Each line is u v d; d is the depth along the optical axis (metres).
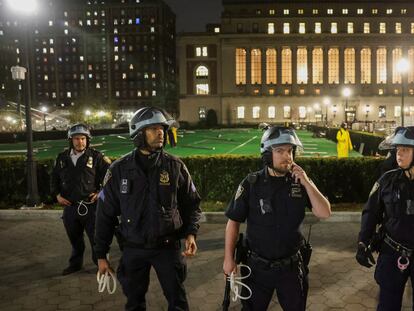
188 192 3.83
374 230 3.71
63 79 148.25
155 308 4.98
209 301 5.12
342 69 93.94
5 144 44.19
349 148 18.53
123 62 146.12
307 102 94.06
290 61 94.50
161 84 131.25
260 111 94.38
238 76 94.81
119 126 83.75
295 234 3.23
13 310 4.95
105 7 145.12
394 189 3.53
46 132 50.78
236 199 3.33
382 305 3.53
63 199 5.93
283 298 3.26
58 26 146.75
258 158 10.37
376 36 92.69
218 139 43.16
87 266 6.41
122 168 3.63
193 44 94.94
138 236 3.54
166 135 3.77
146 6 144.25
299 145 3.22
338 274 5.89
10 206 10.51
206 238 7.82
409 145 3.44
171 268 3.62
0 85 93.19
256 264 3.26
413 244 3.46
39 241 7.79
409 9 93.00
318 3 93.62
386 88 93.81
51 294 5.39
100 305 5.06
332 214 8.88
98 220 3.73
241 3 94.62
